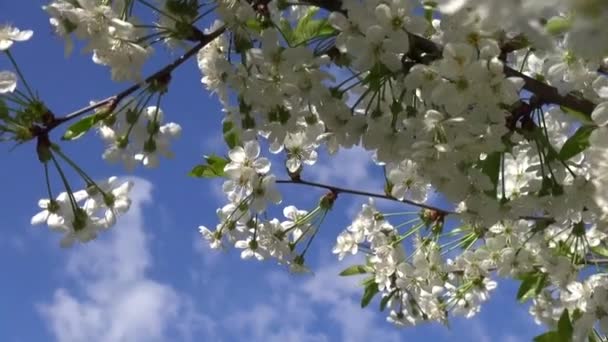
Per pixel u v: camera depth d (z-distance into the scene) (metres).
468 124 2.65
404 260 4.38
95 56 2.93
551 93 2.78
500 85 2.57
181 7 2.79
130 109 2.99
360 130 2.92
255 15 2.98
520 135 2.84
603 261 3.86
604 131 2.36
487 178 2.79
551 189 2.87
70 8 2.75
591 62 2.66
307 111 2.99
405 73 2.82
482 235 4.05
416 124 2.74
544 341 3.43
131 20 2.79
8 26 2.69
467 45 2.53
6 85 2.64
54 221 3.14
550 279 4.01
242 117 2.98
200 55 3.28
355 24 2.70
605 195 2.69
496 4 1.40
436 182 2.83
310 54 2.80
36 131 2.69
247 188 3.55
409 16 2.63
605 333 3.55
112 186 3.19
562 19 1.48
